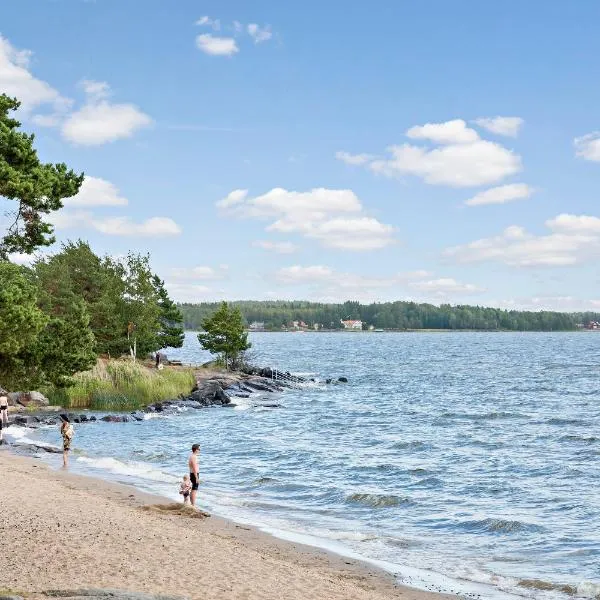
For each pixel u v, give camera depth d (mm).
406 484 33281
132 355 79938
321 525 25312
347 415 62750
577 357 175625
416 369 132375
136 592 13359
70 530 19531
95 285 79812
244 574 17156
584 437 48531
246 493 30812
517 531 24859
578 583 19078
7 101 23234
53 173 23328
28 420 52500
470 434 51000
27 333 25375
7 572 14828
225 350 90938
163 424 54938
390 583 18500
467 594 17922
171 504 25859
